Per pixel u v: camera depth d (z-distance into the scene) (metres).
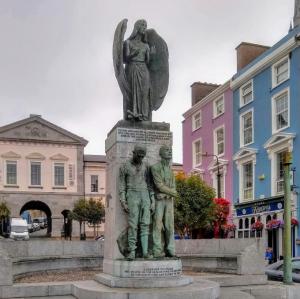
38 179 61.06
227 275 11.62
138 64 10.90
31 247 12.93
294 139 27.47
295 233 26.41
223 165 35.75
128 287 9.01
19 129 60.84
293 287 10.77
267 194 29.98
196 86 42.94
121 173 9.98
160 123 10.62
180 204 29.88
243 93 33.91
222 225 31.89
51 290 9.49
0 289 9.30
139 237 9.80
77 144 62.72
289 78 28.19
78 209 55.47
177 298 8.48
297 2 29.80
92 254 14.40
